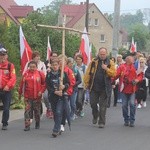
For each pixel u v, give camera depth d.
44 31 28.44
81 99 16.36
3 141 11.73
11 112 17.17
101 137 12.59
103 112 14.22
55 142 11.70
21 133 12.92
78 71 15.21
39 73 13.50
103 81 14.20
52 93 12.48
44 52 28.06
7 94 13.34
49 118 15.91
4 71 13.28
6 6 84.25
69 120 13.00
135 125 14.91
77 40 30.12
